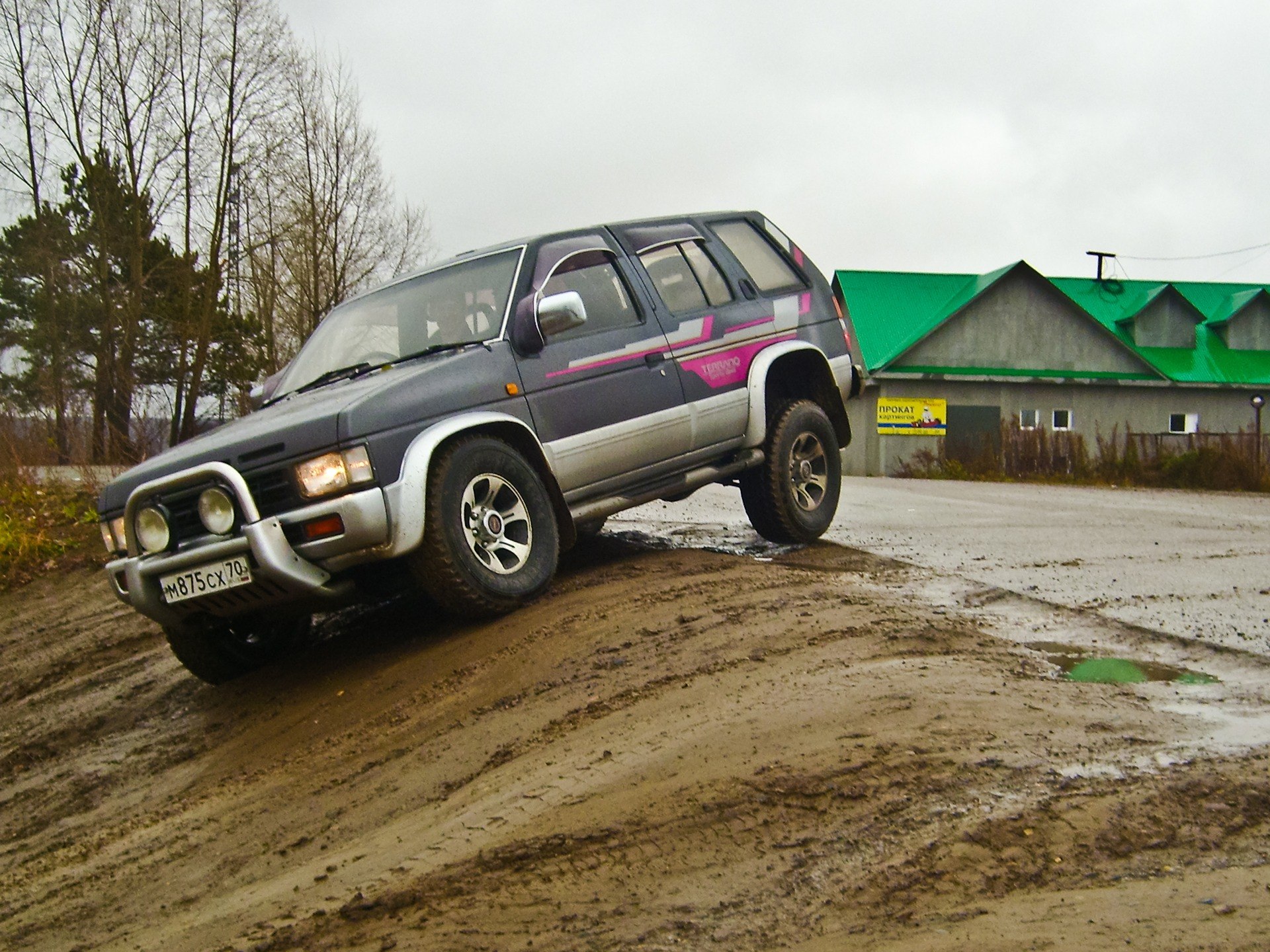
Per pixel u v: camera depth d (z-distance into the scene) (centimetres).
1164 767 275
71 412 1266
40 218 2845
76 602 829
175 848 353
